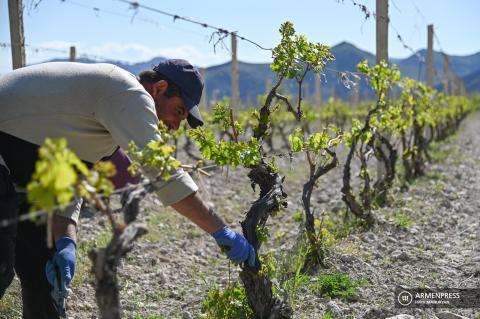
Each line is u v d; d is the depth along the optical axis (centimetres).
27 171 291
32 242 307
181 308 422
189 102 306
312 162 493
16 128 287
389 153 776
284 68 375
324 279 435
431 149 1344
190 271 517
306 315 388
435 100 1498
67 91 284
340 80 440
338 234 591
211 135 334
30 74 291
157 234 627
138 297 444
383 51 754
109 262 214
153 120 277
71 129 286
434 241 571
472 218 674
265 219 341
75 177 171
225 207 787
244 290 354
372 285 443
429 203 748
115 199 728
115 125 277
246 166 341
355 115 2342
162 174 243
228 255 292
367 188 642
